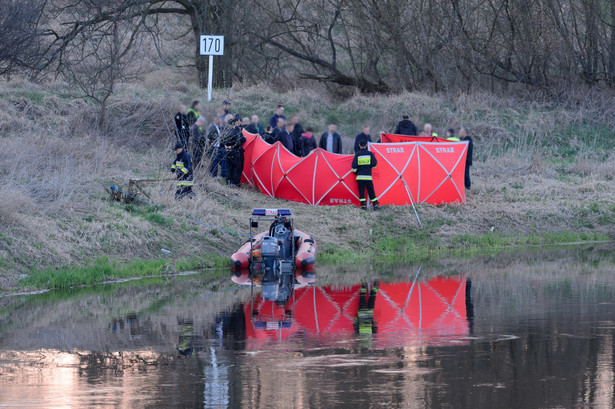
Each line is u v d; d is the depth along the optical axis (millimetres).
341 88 156375
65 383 29359
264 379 29641
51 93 111750
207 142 84812
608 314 42469
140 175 85312
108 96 109688
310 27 152625
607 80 147750
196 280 57688
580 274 58969
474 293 50188
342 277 58656
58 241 61000
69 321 41469
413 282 55500
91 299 48906
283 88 149500
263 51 155500
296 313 43500
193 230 70875
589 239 85000
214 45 85500
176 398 27312
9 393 28016
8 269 54625
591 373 30328
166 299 48750
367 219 82562
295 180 87312
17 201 62281
